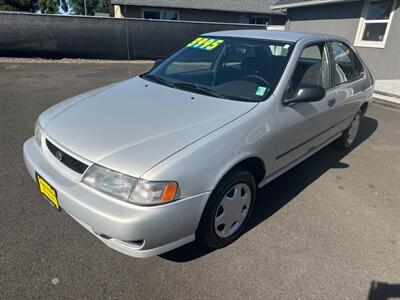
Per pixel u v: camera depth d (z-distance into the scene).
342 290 2.04
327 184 3.41
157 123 2.14
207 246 2.26
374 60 9.69
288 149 2.74
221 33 3.45
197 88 2.76
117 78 9.10
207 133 2.05
